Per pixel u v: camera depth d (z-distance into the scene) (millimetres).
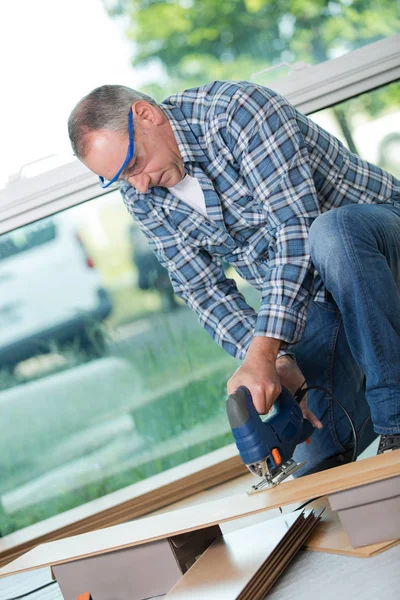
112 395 2502
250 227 1758
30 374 2469
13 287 2451
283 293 1495
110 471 2500
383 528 1168
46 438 2480
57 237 2455
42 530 2387
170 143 1647
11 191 2367
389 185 1786
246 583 1128
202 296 1872
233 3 2457
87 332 2490
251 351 1465
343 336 1828
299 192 1554
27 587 1832
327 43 2473
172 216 1814
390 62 2408
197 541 1419
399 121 2477
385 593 997
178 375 2529
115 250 2486
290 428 1465
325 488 1161
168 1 2441
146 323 2512
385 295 1428
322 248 1464
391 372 1418
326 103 2418
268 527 1387
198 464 2463
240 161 1610
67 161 2422
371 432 1945
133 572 1363
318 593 1087
